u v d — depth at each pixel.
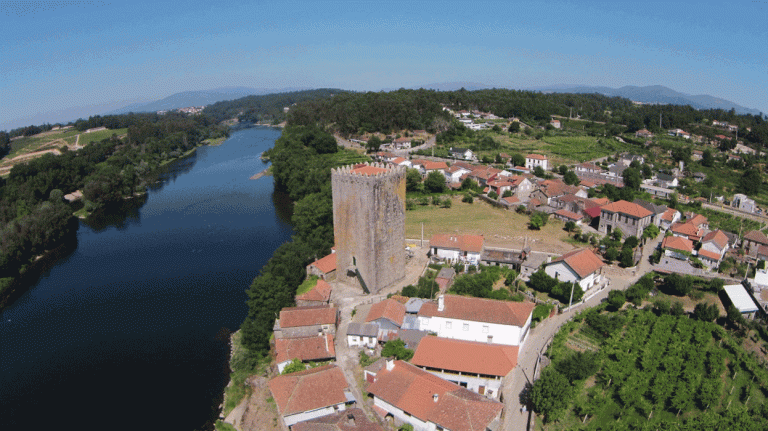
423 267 113.19
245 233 155.25
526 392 69.81
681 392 67.69
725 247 117.62
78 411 75.94
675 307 89.50
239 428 70.62
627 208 135.00
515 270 110.25
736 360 77.06
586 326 86.38
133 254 140.38
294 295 100.31
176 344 93.44
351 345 81.56
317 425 60.72
